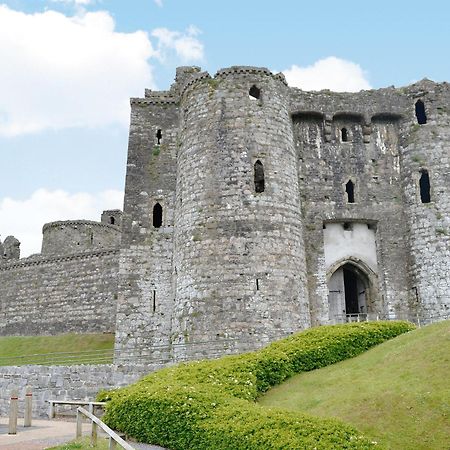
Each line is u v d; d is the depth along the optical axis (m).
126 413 15.69
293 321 26.00
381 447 11.30
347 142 32.53
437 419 12.96
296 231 27.98
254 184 27.73
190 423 13.55
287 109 30.48
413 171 31.64
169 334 29.62
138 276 30.73
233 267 26.17
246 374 17.38
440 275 29.48
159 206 32.03
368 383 15.92
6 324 45.56
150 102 33.72
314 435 11.66
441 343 17.09
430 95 32.38
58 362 31.91
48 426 19.16
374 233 31.88
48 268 44.50
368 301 31.20
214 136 28.55
